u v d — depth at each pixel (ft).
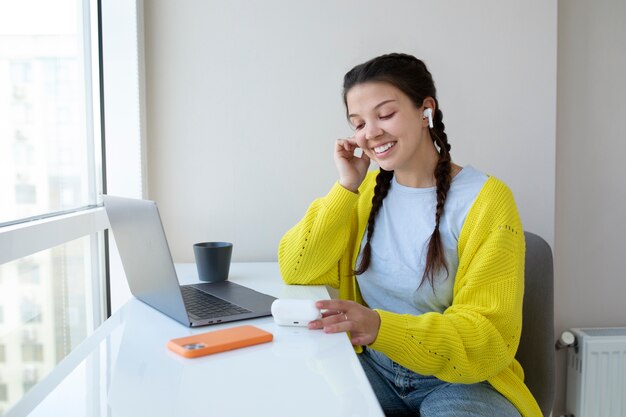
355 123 4.31
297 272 4.71
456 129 6.24
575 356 6.63
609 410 6.46
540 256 4.78
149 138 6.09
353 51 6.13
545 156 6.29
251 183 6.19
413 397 4.21
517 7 6.17
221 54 6.07
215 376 2.72
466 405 3.67
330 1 6.08
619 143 6.82
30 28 4.32
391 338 3.45
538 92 6.23
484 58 6.19
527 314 4.74
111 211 4.07
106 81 5.75
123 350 3.11
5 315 3.83
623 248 6.84
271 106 6.14
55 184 4.80
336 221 4.55
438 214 4.16
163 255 3.39
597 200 6.84
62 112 4.98
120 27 5.73
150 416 2.28
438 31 6.15
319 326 3.47
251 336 3.23
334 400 2.43
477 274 3.82
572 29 6.70
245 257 6.24
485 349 3.56
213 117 6.12
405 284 4.31
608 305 6.84
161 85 6.06
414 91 4.13
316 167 6.20
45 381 2.67
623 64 6.75
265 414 2.29
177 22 6.02
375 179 4.84
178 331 3.45
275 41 6.09
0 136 3.82
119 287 5.80
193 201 6.18
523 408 3.84
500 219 3.98
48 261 4.56
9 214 3.97
